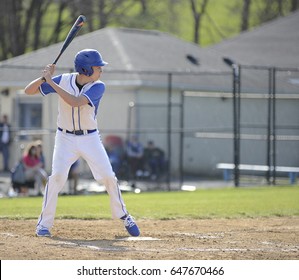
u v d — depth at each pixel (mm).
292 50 88000
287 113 73562
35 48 104438
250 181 63469
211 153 71688
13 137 68875
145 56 73000
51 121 61594
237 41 93438
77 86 22938
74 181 49906
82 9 102812
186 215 31781
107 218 30062
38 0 103812
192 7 122688
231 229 26844
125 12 113250
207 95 65750
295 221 30016
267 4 131000
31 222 28266
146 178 62031
